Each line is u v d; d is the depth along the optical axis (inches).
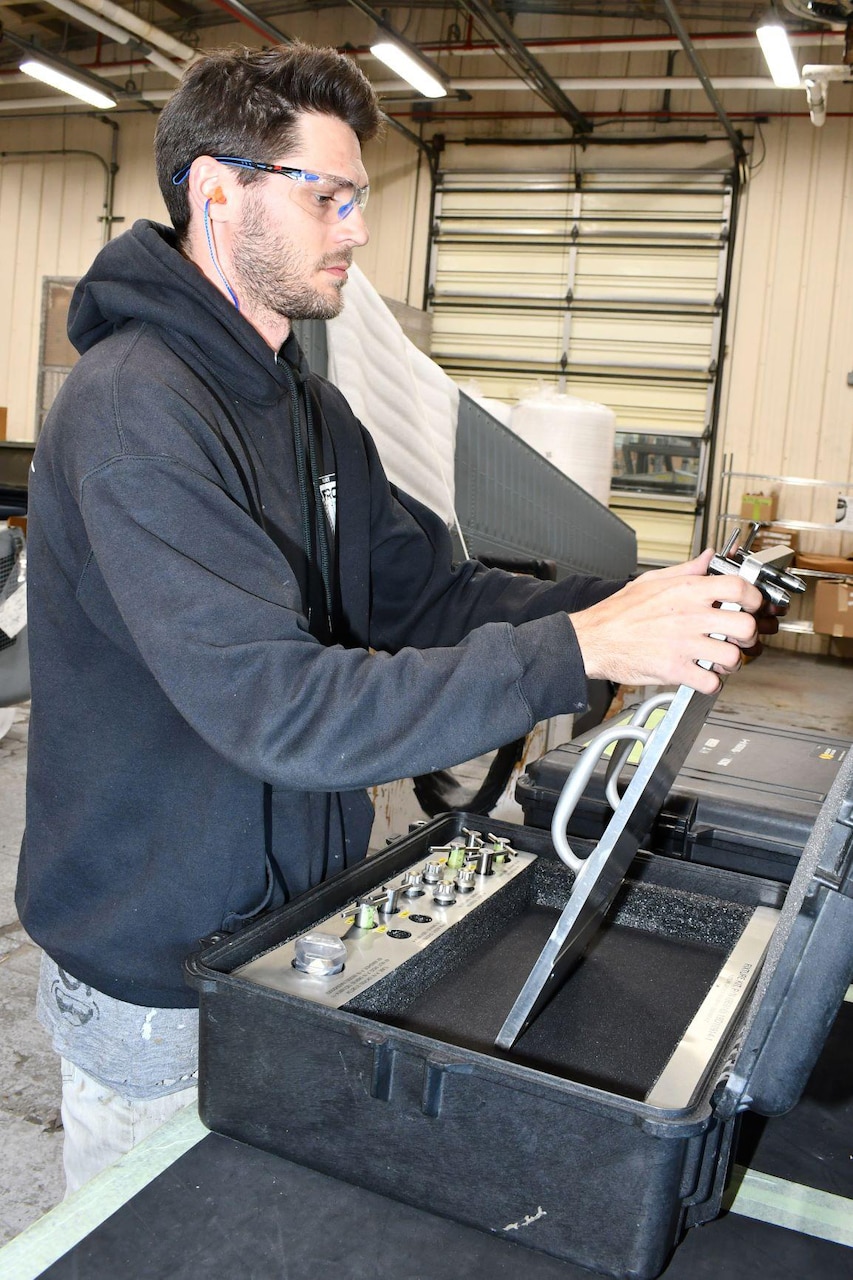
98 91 297.0
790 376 285.0
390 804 80.6
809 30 255.3
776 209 283.0
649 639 25.8
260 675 26.1
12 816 124.8
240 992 24.1
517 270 305.4
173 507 27.4
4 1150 70.8
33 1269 21.6
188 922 33.6
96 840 33.8
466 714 26.1
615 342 298.5
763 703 224.5
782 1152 27.4
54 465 31.0
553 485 114.9
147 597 26.8
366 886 32.6
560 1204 21.7
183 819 33.3
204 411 31.6
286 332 37.1
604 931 36.1
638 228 293.3
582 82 265.4
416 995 29.9
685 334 292.0
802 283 282.2
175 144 33.1
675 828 43.4
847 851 19.5
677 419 295.1
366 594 41.8
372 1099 23.1
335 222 33.5
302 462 37.5
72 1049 36.7
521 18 289.3
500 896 34.3
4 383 366.0
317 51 32.3
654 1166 20.7
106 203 346.0
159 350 31.7
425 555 45.1
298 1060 23.8
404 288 316.2
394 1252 22.3
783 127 279.9
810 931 19.9
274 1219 23.1
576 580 43.8
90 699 33.2
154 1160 24.7
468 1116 22.2
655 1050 28.4
